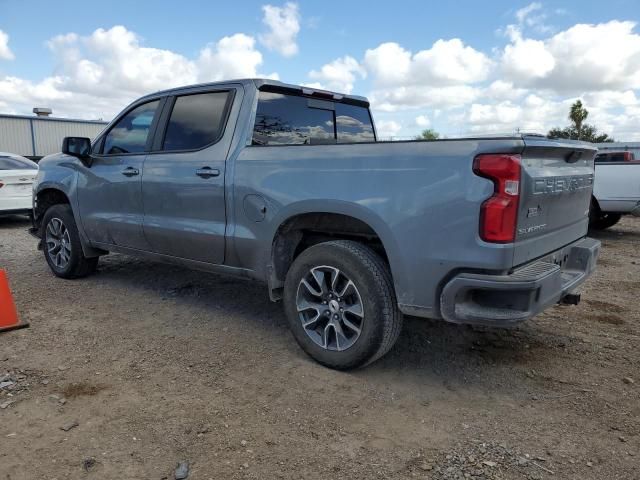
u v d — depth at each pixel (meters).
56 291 5.43
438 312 3.08
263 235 3.82
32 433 2.79
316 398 3.20
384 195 3.16
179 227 4.39
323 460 2.59
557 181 3.23
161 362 3.70
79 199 5.43
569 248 3.69
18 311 4.78
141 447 2.68
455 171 2.89
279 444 2.72
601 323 4.54
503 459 2.58
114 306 4.93
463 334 4.23
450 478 2.45
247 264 4.04
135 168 4.75
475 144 2.84
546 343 4.07
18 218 11.93
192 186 4.26
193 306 4.94
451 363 3.70
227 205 4.04
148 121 4.80
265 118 4.14
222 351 3.90
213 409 3.05
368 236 3.53
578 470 2.49
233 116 4.10
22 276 6.08
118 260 6.82
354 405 3.12
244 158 3.92
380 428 2.88
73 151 5.20
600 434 2.80
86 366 3.63
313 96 4.59
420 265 3.05
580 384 3.38
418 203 3.02
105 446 2.68
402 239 3.10
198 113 4.39
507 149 2.74
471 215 2.84
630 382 3.38
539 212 3.07
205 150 4.21
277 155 3.72
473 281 2.85
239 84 4.15
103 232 5.26
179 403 3.12
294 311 3.69
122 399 3.16
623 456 2.60
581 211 3.89
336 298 3.49
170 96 4.65
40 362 3.69
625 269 6.69
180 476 2.44
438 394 3.26
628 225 11.03
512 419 2.96
